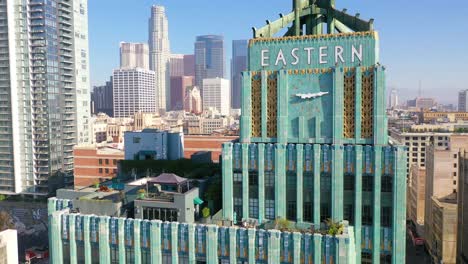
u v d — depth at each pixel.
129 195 55.09
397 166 46.03
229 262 45.41
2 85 158.25
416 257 109.38
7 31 155.88
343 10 54.19
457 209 94.88
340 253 41.38
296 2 56.81
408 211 148.12
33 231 125.75
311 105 50.44
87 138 183.00
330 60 50.09
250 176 51.59
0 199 155.25
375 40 48.47
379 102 47.81
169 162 84.88
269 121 52.06
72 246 51.00
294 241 43.16
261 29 54.38
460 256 92.69
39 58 157.88
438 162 111.31
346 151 48.41
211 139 140.00
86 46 181.62
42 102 159.12
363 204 48.19
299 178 49.66
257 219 51.41
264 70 51.72
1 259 55.22
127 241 48.72
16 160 159.38
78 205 53.31
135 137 98.06
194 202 52.25
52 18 161.12
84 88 180.38
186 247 46.62
